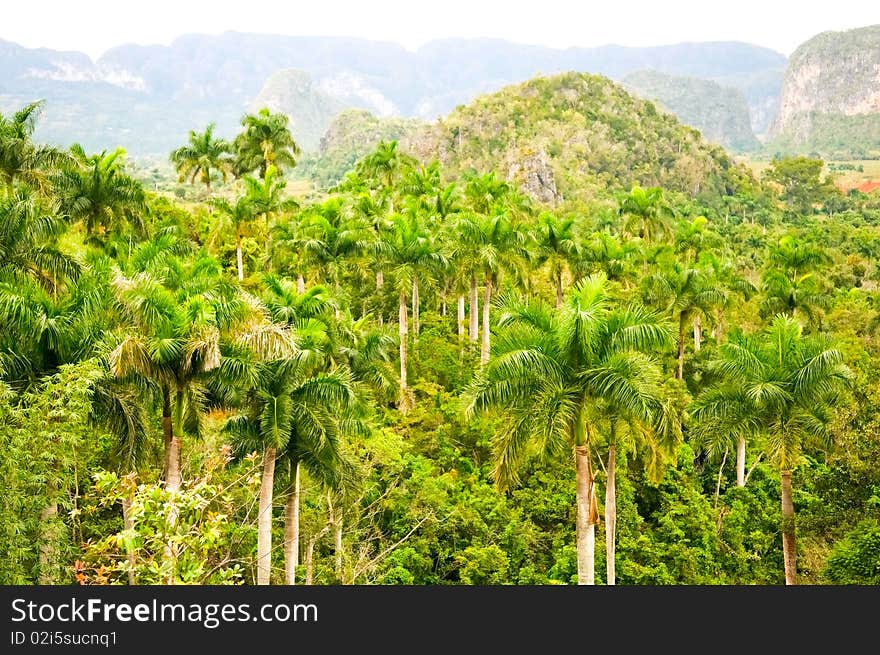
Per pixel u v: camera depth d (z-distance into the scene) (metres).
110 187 37.81
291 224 45.91
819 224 133.88
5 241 22.89
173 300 20.38
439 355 42.06
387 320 51.59
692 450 35.66
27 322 19.36
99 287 20.97
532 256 41.41
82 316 20.55
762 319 54.69
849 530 23.03
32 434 16.50
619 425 21.77
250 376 19.92
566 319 19.50
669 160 150.00
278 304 24.55
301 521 24.69
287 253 44.00
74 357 20.28
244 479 22.42
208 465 21.95
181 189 111.69
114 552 18.98
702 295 43.03
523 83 156.38
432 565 26.20
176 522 13.77
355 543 25.77
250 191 48.31
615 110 157.38
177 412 20.45
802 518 24.42
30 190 31.02
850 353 46.41
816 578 28.30
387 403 36.00
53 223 24.80
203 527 13.51
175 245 40.56
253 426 20.70
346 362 27.56
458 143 138.62
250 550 23.31
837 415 22.70
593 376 19.39
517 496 29.56
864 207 162.12
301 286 44.84
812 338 23.98
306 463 21.70
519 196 56.44
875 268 88.06
